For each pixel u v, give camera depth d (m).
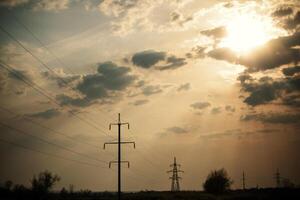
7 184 86.94
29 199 85.44
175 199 94.56
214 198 96.56
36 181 88.38
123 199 92.75
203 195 113.69
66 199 90.06
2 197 82.00
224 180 120.25
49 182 88.75
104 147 68.88
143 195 117.31
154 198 98.44
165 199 94.88
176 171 134.88
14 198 83.06
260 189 143.62
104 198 96.44
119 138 69.38
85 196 105.50
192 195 113.44
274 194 106.38
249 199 90.62
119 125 69.81
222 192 119.06
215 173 121.94
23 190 87.44
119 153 69.06
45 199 87.94
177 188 135.75
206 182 121.94
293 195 99.25
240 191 136.75
